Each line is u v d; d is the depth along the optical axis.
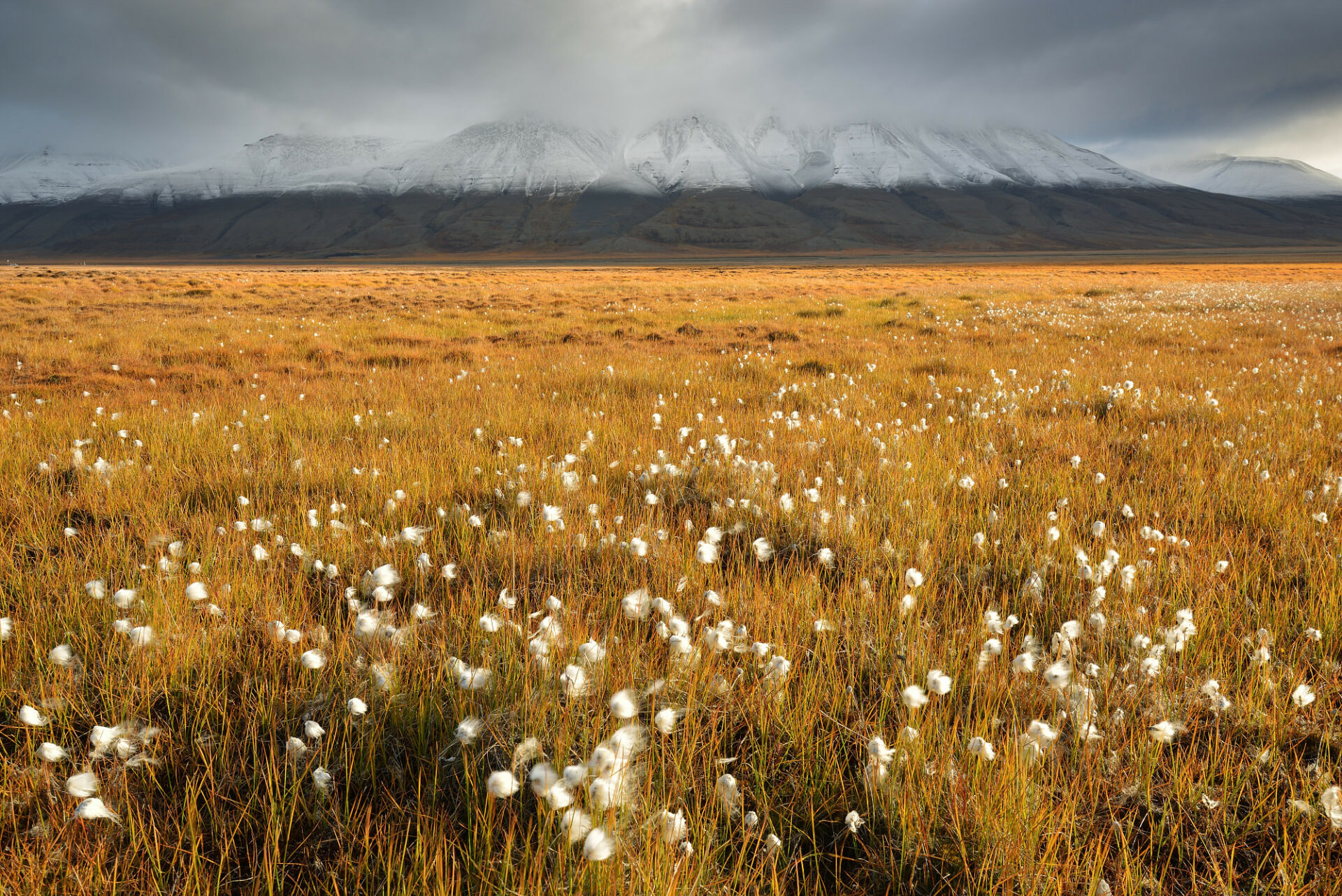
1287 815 2.33
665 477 5.45
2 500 4.86
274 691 2.84
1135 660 2.96
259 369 11.71
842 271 78.38
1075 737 2.57
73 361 11.73
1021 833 2.17
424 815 2.27
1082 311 22.59
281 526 4.52
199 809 2.34
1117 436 7.12
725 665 3.04
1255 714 2.76
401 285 40.84
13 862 2.05
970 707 2.77
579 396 9.34
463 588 3.65
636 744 2.44
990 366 11.95
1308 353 13.52
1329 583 3.71
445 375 11.18
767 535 4.51
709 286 40.19
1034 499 5.13
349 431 7.28
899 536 4.45
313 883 2.09
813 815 2.34
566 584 3.82
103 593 3.36
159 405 8.55
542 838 2.08
